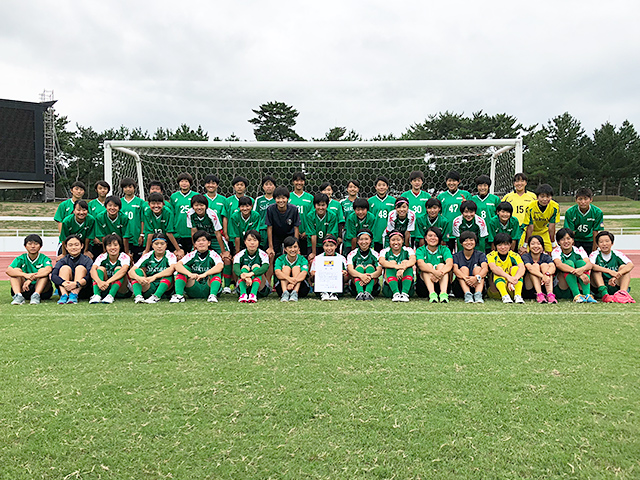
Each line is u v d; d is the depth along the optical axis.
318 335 3.49
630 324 3.89
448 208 6.37
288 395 2.34
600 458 1.78
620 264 5.37
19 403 2.26
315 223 6.13
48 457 1.80
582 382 2.51
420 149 10.01
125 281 5.50
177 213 6.23
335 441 1.90
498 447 1.85
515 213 6.42
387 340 3.34
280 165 10.40
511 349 3.11
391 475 1.68
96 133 46.03
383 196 6.48
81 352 3.06
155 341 3.33
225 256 6.01
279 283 5.72
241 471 1.71
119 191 8.88
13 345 3.23
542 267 5.16
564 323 3.93
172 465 1.75
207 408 2.20
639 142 49.44
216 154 9.88
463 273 5.29
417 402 2.25
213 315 4.30
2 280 8.44
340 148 9.45
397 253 5.44
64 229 5.89
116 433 1.97
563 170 40.44
